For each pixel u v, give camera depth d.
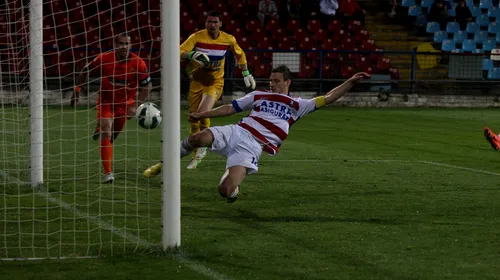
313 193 11.68
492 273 7.17
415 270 7.26
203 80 14.41
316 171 14.16
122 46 12.08
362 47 35.00
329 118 27.19
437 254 7.91
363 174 13.86
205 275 7.00
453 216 10.00
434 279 6.96
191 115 10.17
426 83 35.19
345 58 33.97
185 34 34.28
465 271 7.24
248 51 32.34
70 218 9.50
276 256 7.73
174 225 7.88
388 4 39.09
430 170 14.59
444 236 8.78
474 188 12.40
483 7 39.16
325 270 7.22
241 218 9.68
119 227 9.02
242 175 9.80
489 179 13.47
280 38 34.53
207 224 9.27
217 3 35.22
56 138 18.78
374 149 18.19
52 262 7.43
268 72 32.69
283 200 11.02
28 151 14.62
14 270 7.12
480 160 16.39
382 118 27.64
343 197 11.34
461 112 31.14
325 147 18.42
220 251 7.89
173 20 7.68
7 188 11.62
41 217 9.55
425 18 38.12
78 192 11.36
